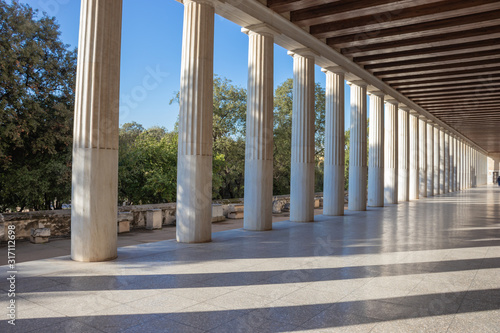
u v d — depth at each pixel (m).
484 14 21.27
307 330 7.05
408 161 44.78
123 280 10.21
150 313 7.81
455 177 73.69
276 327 7.17
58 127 25.97
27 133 23.73
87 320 7.39
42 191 25.61
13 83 22.50
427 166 56.91
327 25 23.39
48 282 9.95
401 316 7.79
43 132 25.64
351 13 20.56
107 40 12.81
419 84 36.09
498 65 29.31
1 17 21.80
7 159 24.33
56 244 16.78
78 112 12.58
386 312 8.01
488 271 11.48
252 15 19.17
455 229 20.77
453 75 32.38
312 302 8.59
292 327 7.18
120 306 8.20
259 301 8.63
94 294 9.01
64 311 7.87
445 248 15.12
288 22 21.66
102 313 7.78
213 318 7.58
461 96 41.19
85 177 12.40
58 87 26.20
